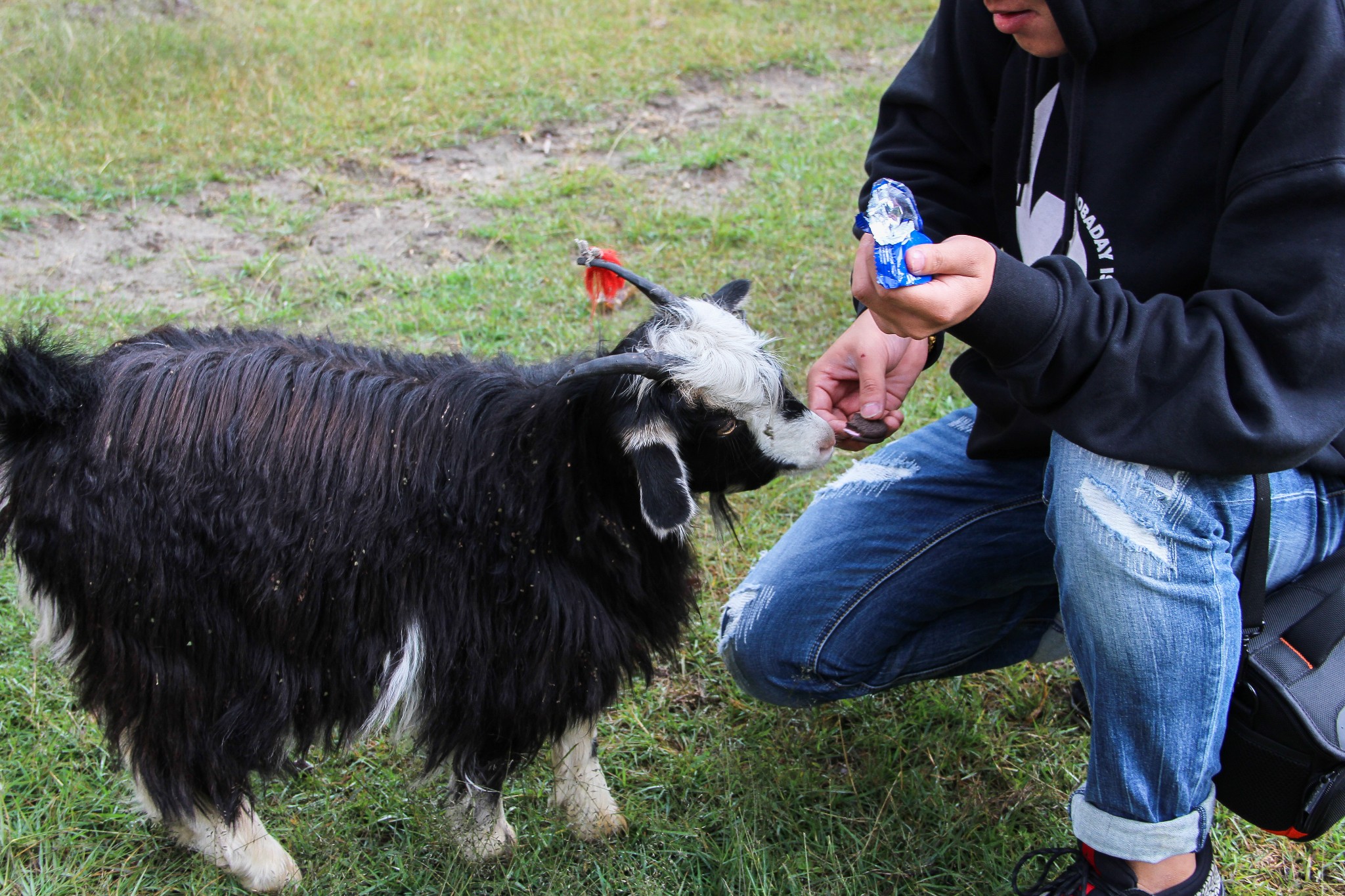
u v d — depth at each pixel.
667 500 2.20
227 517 2.21
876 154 2.72
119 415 2.23
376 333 4.40
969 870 2.60
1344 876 2.58
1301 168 1.80
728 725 3.01
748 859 2.56
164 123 5.99
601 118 6.45
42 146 5.69
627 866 2.60
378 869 2.59
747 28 7.79
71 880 2.48
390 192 5.54
